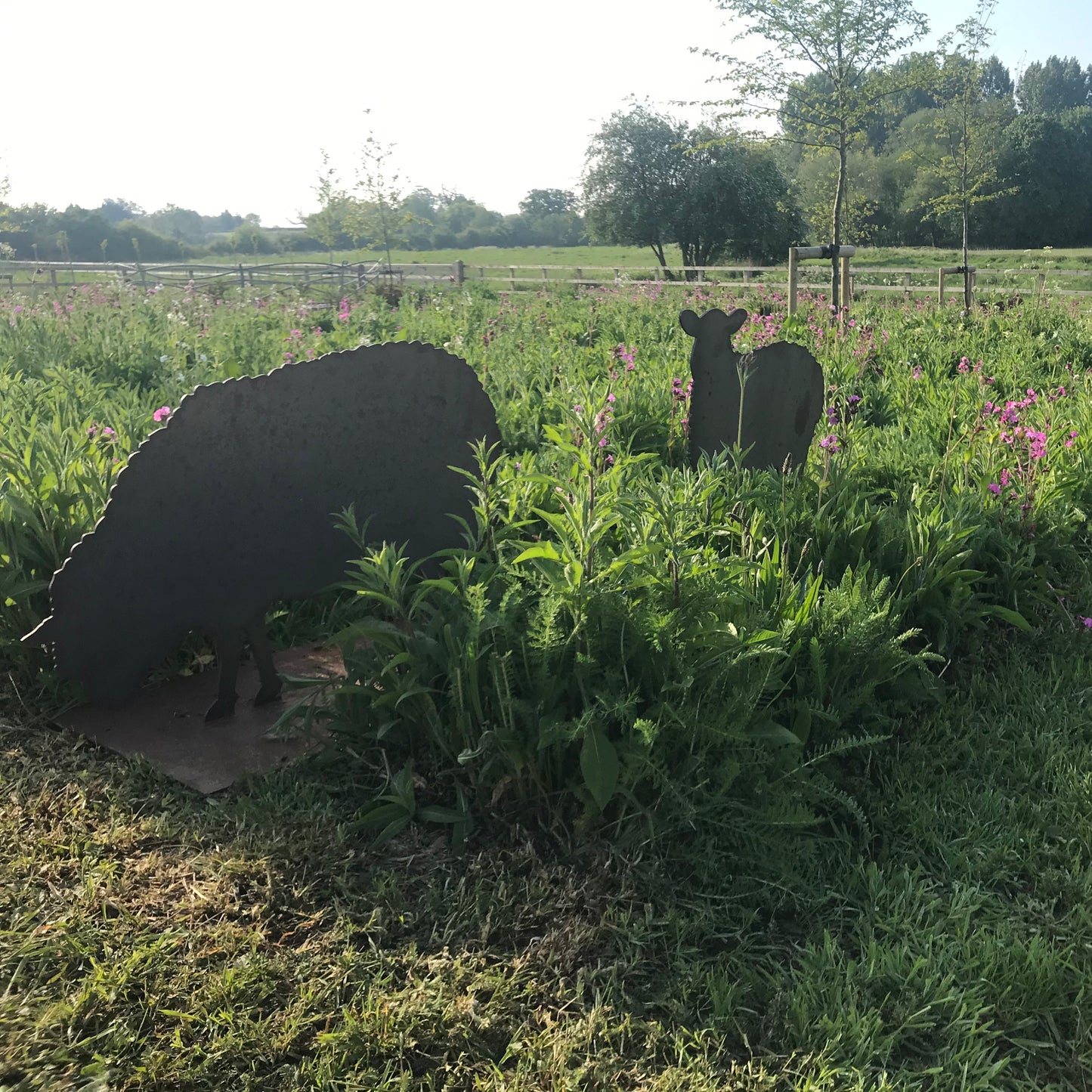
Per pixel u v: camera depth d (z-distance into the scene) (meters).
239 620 3.77
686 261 51.84
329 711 3.43
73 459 4.36
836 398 7.86
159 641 3.63
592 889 2.84
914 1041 2.46
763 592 3.73
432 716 3.21
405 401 4.19
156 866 2.91
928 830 3.21
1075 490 5.45
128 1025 2.33
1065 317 13.46
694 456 5.48
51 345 8.99
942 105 22.58
